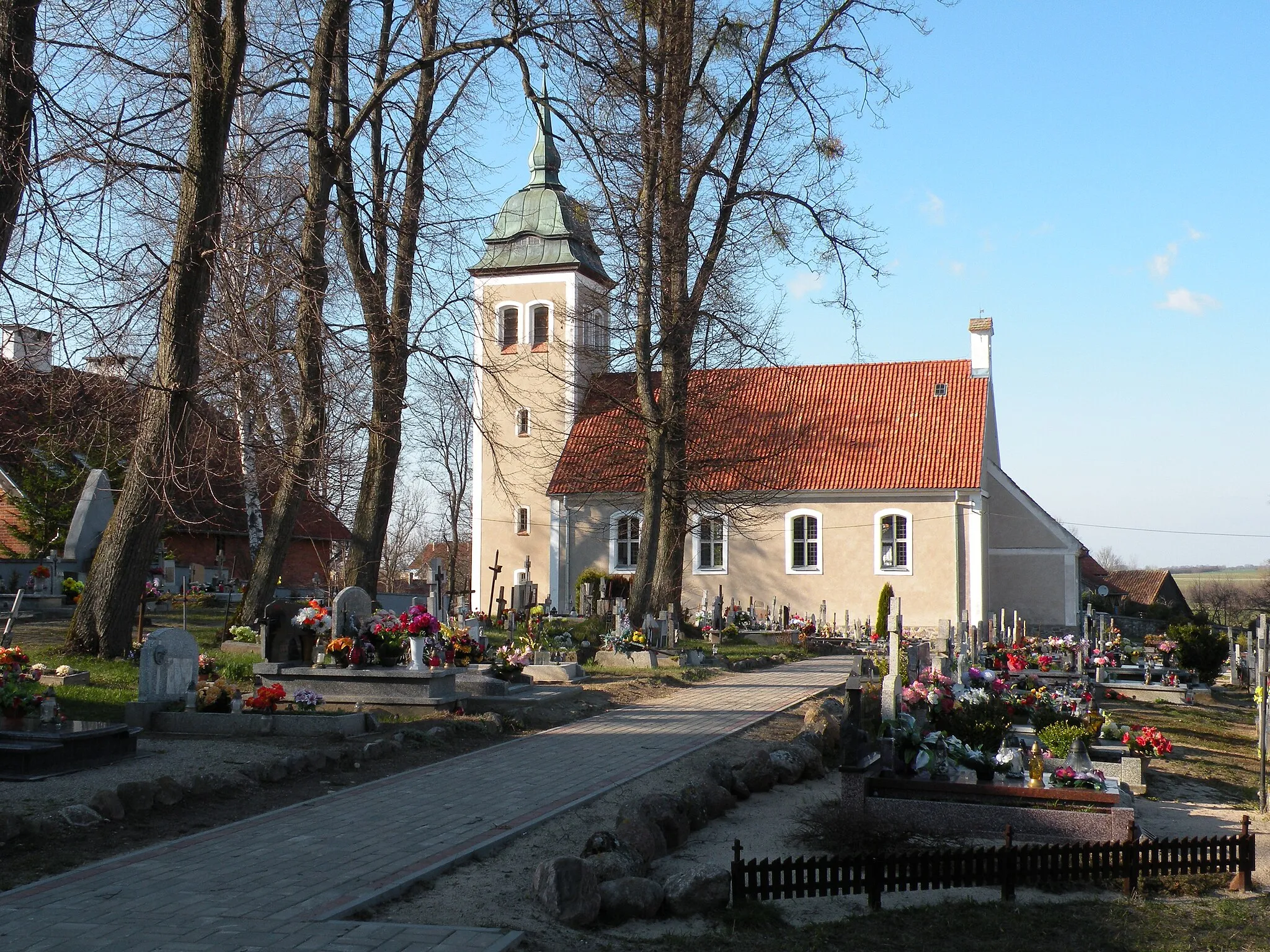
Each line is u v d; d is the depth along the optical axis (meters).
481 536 52.16
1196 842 11.08
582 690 21.41
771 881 10.01
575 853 10.32
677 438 34.28
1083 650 33.78
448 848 10.10
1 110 16.38
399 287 26.34
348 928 7.91
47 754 11.61
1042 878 10.58
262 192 22.30
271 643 18.83
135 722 14.91
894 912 9.77
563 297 52.06
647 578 32.69
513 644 26.97
